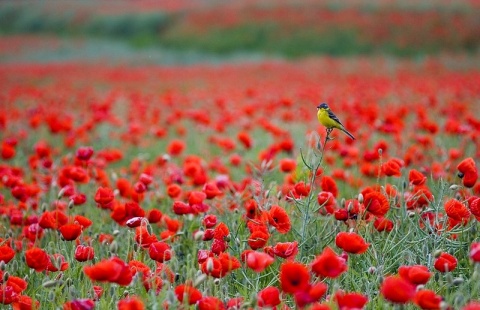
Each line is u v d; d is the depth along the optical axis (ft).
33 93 96.63
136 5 397.19
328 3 290.56
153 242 20.76
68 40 340.39
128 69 194.59
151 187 34.32
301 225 26.96
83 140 55.57
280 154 48.57
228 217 27.58
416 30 240.12
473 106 78.07
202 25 304.30
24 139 56.75
